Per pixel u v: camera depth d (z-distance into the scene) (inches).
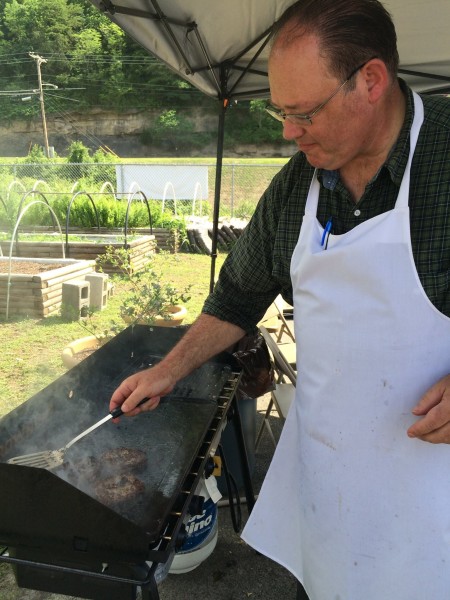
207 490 61.9
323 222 45.6
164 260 332.8
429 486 43.9
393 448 44.1
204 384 71.2
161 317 125.6
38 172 707.4
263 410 137.3
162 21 95.2
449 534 44.7
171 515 43.8
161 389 50.9
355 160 42.4
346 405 45.1
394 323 41.4
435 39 116.3
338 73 35.6
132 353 83.7
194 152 1633.9
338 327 43.8
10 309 214.1
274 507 57.9
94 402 66.6
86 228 415.2
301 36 35.6
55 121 1646.2
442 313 40.1
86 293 216.8
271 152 1588.3
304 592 60.2
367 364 43.1
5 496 39.5
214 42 115.0
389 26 37.3
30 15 1573.6
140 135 1657.2
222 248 414.3
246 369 85.9
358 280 41.9
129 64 1616.6
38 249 304.7
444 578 45.3
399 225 39.9
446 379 39.6
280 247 50.0
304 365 48.5
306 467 50.1
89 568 40.6
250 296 57.2
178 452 53.4
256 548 58.9
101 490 45.4
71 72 1625.2
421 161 39.9
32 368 161.2
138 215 426.0
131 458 50.3
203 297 258.7
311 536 50.8
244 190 826.2
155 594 40.0
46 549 40.7
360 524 46.7
